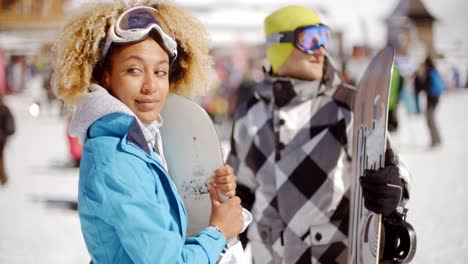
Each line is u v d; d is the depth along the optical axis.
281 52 2.61
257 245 2.62
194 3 19.38
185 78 1.93
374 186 2.17
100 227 1.52
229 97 15.59
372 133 2.32
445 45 29.88
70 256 5.07
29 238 5.66
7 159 10.95
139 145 1.57
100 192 1.49
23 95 24.67
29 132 15.41
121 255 1.52
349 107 2.57
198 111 1.93
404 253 2.26
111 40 1.62
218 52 19.22
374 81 2.37
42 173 9.38
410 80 16.80
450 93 24.86
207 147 1.93
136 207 1.48
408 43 27.52
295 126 2.57
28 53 25.36
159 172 1.59
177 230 1.57
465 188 7.26
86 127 1.59
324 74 2.62
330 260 2.51
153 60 1.64
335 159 2.53
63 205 7.09
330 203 2.51
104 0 1.69
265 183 2.60
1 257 5.06
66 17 1.71
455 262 4.59
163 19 1.75
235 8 19.36
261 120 2.65
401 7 27.66
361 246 2.34
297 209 2.52
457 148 10.85
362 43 22.31
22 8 25.12
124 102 1.64
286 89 2.60
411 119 15.97
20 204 7.18
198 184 1.92
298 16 2.60
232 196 1.81
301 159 2.54
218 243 1.65
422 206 6.36
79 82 1.66
